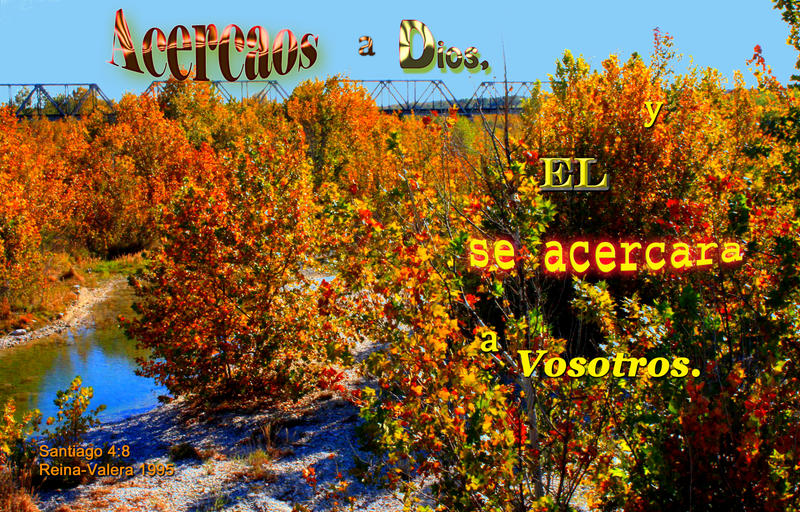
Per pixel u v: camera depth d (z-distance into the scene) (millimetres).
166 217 9805
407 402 3434
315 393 10492
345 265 4105
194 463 7652
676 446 3314
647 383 3787
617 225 9594
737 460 3176
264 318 9672
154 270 10102
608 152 10172
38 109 68500
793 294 3611
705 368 3523
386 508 5949
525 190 3510
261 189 9906
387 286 3516
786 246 3615
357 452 7473
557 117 11031
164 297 10000
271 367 9969
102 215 26953
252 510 6207
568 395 3818
